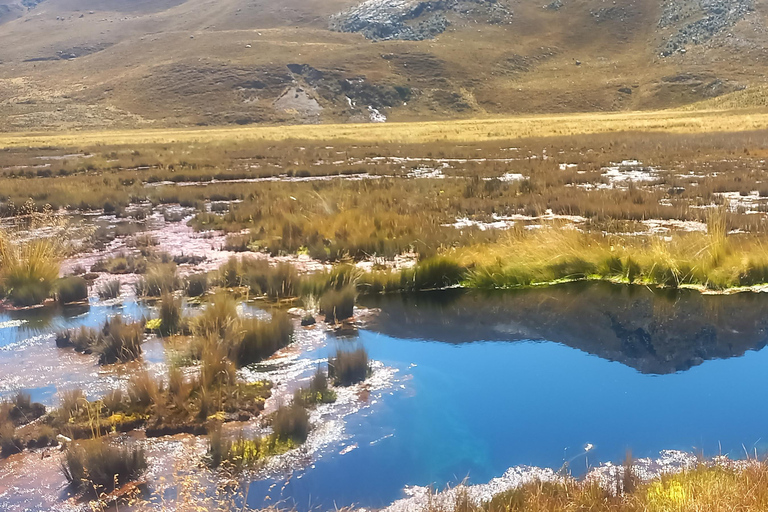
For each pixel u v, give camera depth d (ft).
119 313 33.45
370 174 101.45
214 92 443.73
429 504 15.72
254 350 26.40
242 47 528.63
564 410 21.42
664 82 453.99
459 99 459.73
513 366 25.41
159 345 28.12
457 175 96.02
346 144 174.81
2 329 31.37
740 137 152.76
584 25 577.84
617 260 38.70
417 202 65.67
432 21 591.37
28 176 110.73
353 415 21.12
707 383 23.63
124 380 24.36
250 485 17.21
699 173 90.38
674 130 197.67
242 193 78.64
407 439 19.48
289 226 52.29
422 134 223.71
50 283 38.04
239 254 46.80
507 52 534.37
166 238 54.08
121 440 19.89
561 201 62.95
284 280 36.76
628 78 476.95
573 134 199.21
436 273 37.52
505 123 308.60
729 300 34.12
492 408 21.57
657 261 37.86
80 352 27.58
